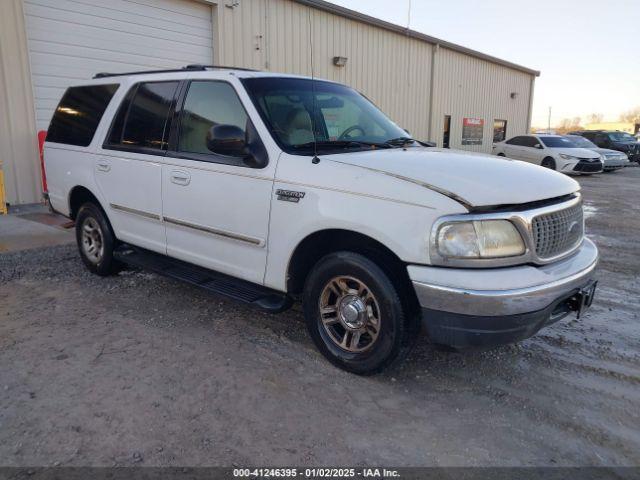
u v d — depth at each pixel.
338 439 2.79
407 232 2.98
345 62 14.12
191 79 4.30
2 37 8.23
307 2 12.70
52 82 9.00
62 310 4.49
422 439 2.81
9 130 8.53
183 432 2.79
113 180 4.86
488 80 21.86
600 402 3.23
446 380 3.46
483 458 2.67
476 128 21.83
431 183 3.04
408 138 4.51
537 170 3.60
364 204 3.14
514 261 2.97
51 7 8.80
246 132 3.77
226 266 4.02
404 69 16.88
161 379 3.35
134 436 2.75
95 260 5.36
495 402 3.20
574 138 20.59
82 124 5.34
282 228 3.53
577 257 3.43
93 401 3.07
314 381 3.38
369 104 4.84
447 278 2.89
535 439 2.84
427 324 3.02
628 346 4.05
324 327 3.55
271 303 3.72
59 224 7.73
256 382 3.34
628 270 6.20
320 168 3.37
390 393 3.27
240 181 3.75
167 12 10.39
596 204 11.52
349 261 3.29
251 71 4.26
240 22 11.42
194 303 4.72
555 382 3.46
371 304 3.32
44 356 3.62
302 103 4.07
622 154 19.95
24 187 8.84
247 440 2.75
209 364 3.57
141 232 4.74
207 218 4.03
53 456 2.57
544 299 2.94
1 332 4.01
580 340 4.14
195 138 4.16
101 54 9.55
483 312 2.85
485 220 2.91
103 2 9.43
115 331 4.08
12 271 5.50
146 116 4.62
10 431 2.76
